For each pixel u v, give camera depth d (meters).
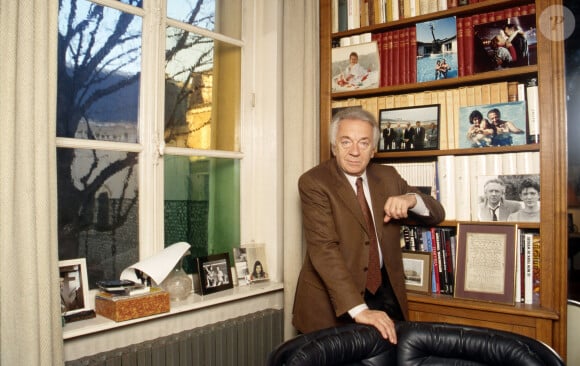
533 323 1.98
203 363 2.04
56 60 1.58
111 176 2.03
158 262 1.93
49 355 1.48
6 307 1.43
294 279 2.46
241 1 2.65
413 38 2.41
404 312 2.11
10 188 1.43
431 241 2.33
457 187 2.28
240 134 2.63
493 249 2.15
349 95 2.59
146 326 1.92
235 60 2.62
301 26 2.57
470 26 2.27
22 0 1.47
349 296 1.79
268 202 2.61
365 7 2.55
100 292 1.92
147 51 2.15
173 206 2.29
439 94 2.34
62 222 1.87
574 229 2.16
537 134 2.11
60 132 1.87
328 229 1.97
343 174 2.07
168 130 2.27
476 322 2.10
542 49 2.05
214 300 2.14
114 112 2.04
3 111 1.43
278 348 1.49
